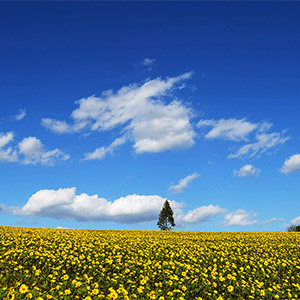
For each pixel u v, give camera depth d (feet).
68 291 34.86
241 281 46.19
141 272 48.16
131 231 132.46
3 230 92.73
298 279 50.24
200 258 61.36
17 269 43.83
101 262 53.26
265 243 89.25
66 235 87.10
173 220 224.53
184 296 39.11
